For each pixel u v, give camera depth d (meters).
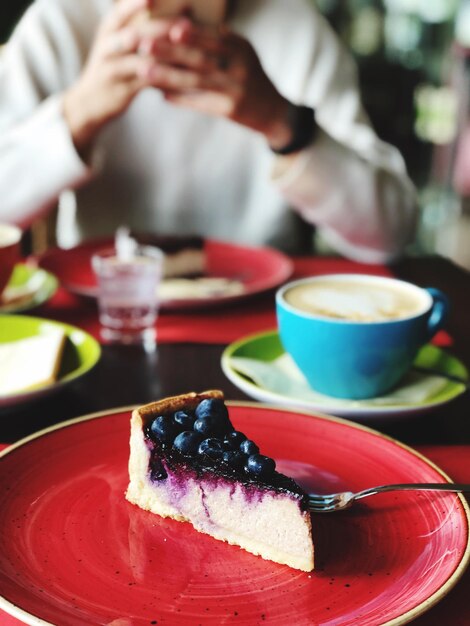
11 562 0.50
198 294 0.88
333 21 3.71
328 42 1.29
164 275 0.95
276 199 1.28
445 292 0.93
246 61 1.01
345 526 0.54
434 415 0.67
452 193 3.37
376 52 3.73
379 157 1.19
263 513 0.52
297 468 0.58
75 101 1.07
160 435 0.56
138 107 1.23
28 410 0.67
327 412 0.65
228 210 1.29
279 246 1.30
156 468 0.55
